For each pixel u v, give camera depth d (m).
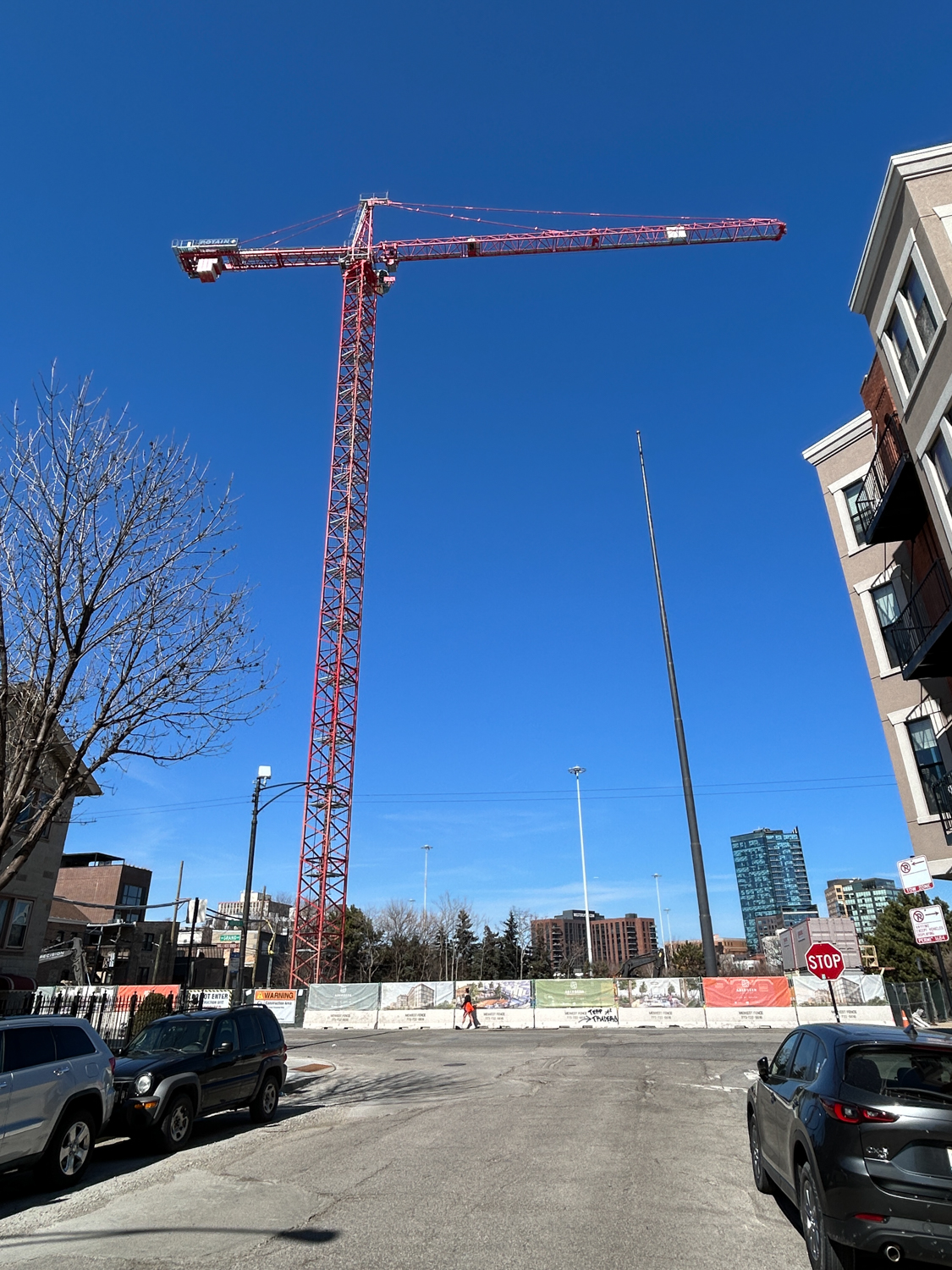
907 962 54.72
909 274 15.15
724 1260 5.85
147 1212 7.45
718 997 32.12
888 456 18.61
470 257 70.31
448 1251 6.08
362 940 76.00
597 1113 12.46
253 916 82.62
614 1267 5.72
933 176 14.31
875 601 21.84
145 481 11.55
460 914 87.75
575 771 68.12
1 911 27.23
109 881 63.72
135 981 52.94
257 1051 12.80
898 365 16.05
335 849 54.16
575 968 92.19
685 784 30.61
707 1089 14.98
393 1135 11.07
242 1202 7.66
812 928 38.53
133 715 11.30
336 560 60.81
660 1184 8.08
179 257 67.88
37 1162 8.31
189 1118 10.89
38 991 27.55
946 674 17.41
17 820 10.53
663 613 32.47
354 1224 6.82
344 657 58.44
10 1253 6.29
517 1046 25.09
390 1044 27.08
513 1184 8.09
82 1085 8.88
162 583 11.68
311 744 56.41
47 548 10.88
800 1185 5.97
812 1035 6.91
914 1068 5.64
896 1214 4.95
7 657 10.75
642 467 35.06
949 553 14.79
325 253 68.12
